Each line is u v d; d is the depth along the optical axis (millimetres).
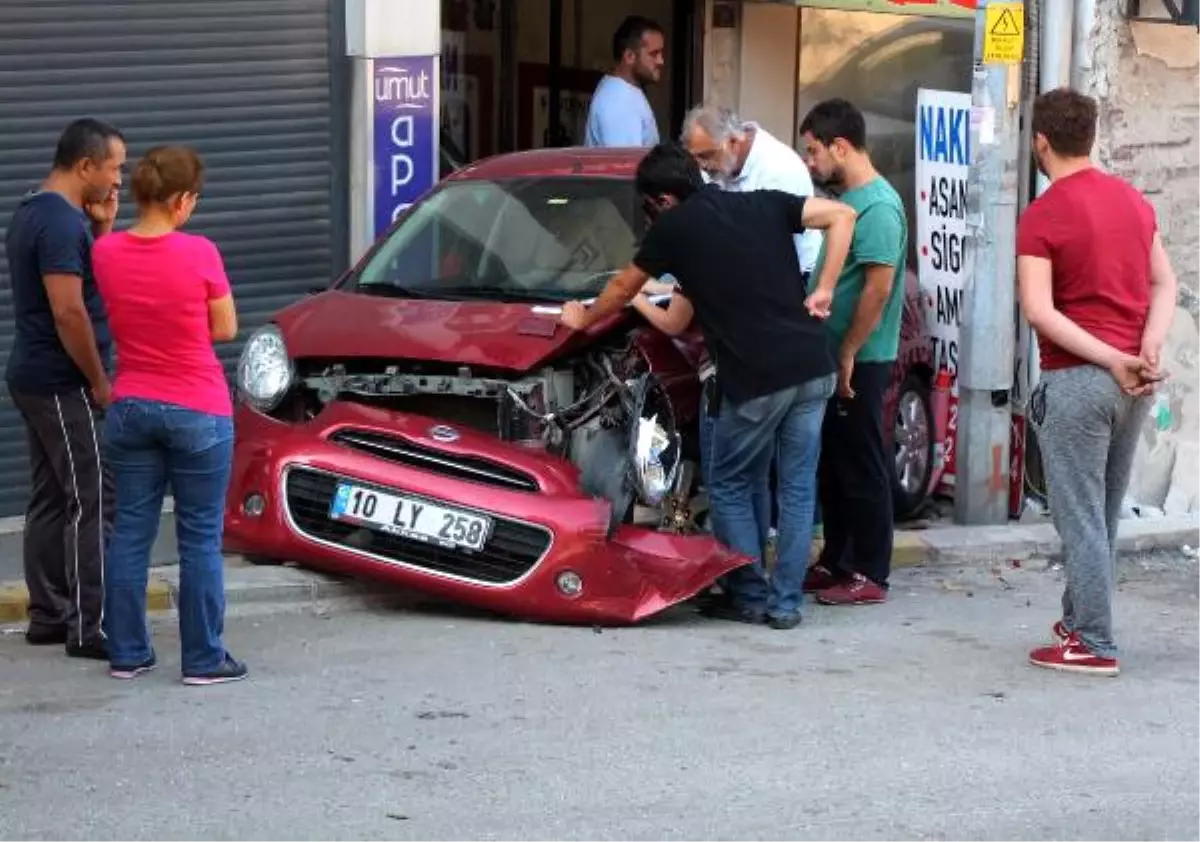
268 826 6246
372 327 8977
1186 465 11875
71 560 8070
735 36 13211
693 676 8062
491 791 6617
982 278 10844
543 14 13828
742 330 8562
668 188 8602
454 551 8562
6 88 10266
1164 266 8109
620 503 8664
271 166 11102
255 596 8930
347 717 7383
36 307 7895
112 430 7617
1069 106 8000
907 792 6750
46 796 6484
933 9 12875
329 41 11188
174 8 10695
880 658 8484
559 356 8680
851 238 8609
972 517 11008
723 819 6422
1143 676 8344
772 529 9797
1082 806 6676
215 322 7598
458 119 13555
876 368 9312
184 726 7234
